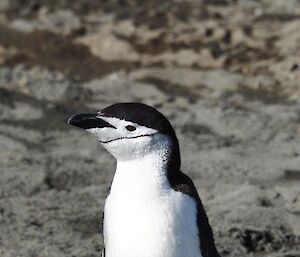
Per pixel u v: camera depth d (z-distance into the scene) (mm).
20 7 31359
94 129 13578
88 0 31781
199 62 27828
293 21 29469
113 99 26000
